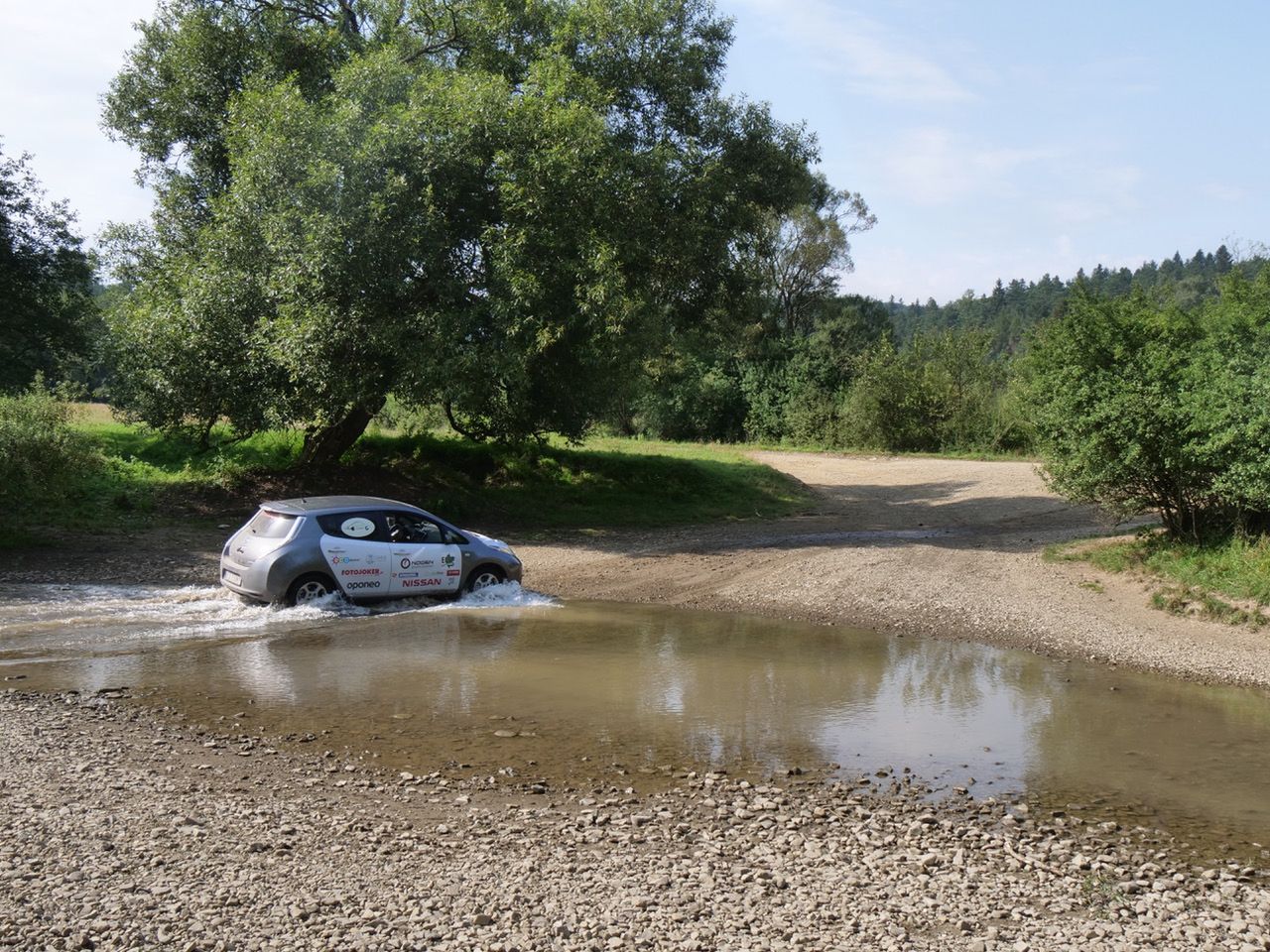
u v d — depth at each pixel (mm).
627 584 15664
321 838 5531
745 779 6938
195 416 22125
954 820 6281
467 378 18797
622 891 4973
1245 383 14070
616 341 19906
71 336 24406
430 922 4500
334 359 19234
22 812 5609
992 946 4527
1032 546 19078
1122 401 15094
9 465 15211
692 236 21656
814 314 75125
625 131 22859
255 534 12836
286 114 19125
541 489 26078
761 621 13055
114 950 4074
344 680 9344
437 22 23359
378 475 24422
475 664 10156
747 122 23797
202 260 20531
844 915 4793
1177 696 9539
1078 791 6887
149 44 23406
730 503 27875
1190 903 5125
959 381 52719
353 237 18703
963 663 10773
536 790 6570
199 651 10383
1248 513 14789
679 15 23141
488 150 19797
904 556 17688
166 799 6008
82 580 14148
